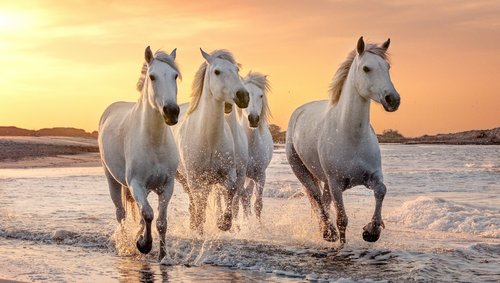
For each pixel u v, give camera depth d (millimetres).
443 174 25641
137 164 7715
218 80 8742
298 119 9742
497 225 10258
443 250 8211
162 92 7367
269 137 11711
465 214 11273
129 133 7961
